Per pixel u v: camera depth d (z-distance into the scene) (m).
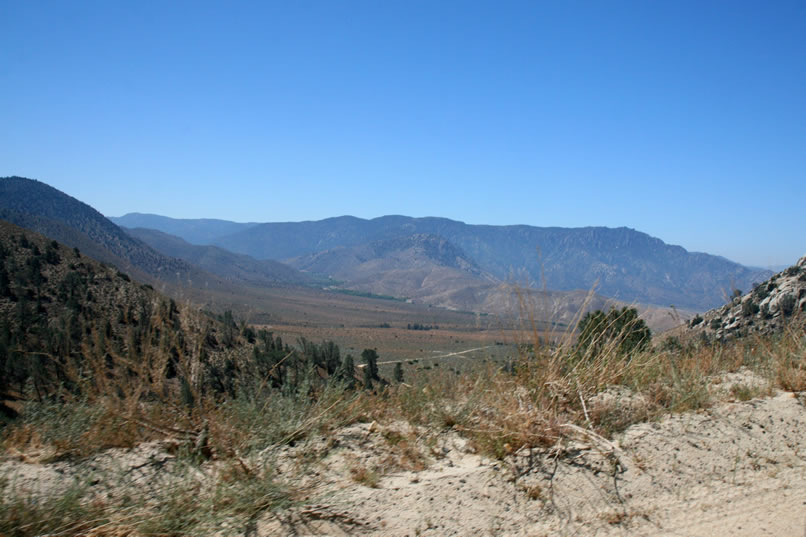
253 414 5.10
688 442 4.67
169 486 4.05
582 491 4.02
